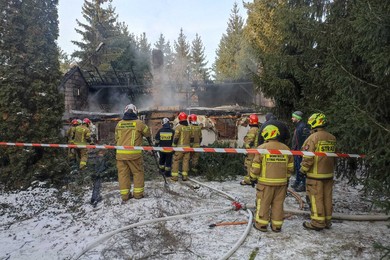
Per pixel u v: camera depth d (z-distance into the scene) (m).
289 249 3.88
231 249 3.79
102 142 10.92
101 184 6.86
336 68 4.81
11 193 6.13
